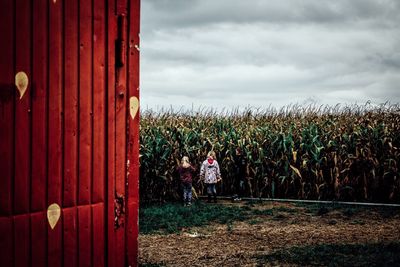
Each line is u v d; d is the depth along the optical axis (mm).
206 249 8406
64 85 2680
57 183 2629
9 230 2389
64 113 2676
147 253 8133
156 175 14531
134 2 3141
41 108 2555
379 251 7660
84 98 2797
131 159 3117
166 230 10273
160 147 14906
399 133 14750
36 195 2520
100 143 2895
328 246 8164
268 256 7602
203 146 16703
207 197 16156
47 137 2582
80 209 2754
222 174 16281
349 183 14586
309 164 14898
